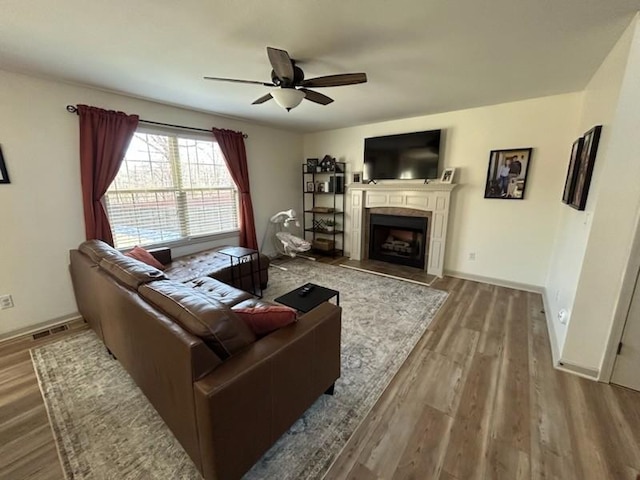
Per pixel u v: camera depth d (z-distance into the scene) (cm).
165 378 131
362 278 401
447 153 384
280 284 382
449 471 134
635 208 170
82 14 153
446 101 324
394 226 452
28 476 133
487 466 136
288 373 139
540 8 148
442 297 332
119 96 296
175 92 289
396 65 223
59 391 187
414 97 308
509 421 162
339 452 144
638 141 165
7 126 236
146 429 158
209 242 409
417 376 200
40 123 251
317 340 157
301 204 558
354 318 284
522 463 138
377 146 436
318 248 526
